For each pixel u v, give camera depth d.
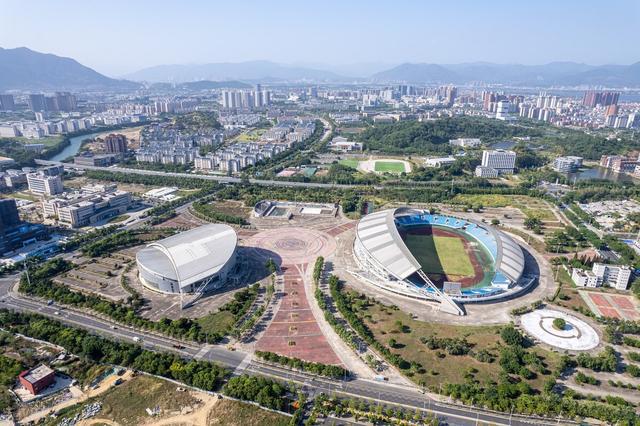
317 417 129.75
